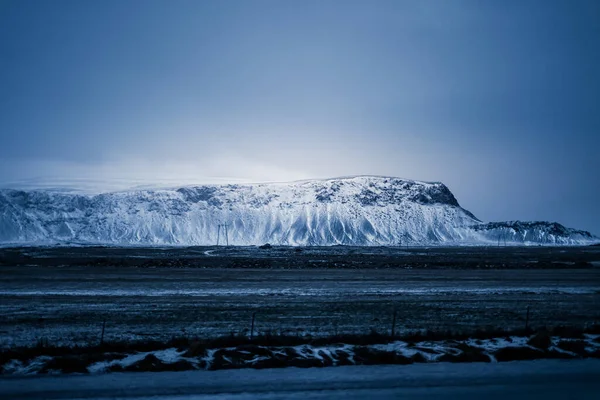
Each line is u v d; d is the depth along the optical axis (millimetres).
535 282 63094
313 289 54062
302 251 175125
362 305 41688
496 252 179125
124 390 18969
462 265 94812
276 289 53781
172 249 191125
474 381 20234
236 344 25188
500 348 24250
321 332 30234
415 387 19469
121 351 24141
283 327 32062
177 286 55875
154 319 34656
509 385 19781
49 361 22000
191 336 28781
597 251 196375
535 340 25391
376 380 20328
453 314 37531
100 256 129625
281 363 22391
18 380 20141
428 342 26047
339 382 20047
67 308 39344
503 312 38594
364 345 25328
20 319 34531
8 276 65438
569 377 20844
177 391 18891
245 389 19156
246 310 38688
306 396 18422
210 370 21797
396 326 32562
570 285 59719
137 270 78750
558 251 194000
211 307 40125
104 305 41062
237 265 93375
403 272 79375
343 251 179125
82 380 20141
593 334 28609
